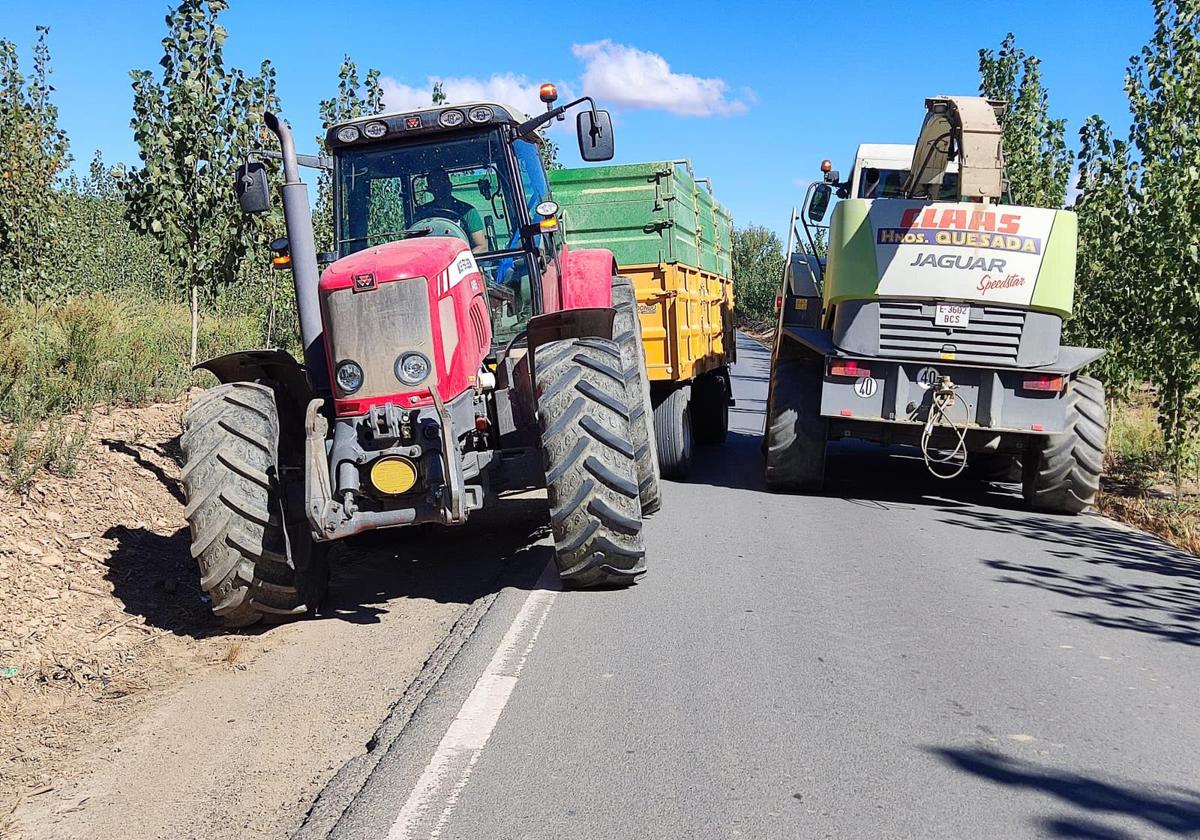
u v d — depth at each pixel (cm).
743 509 848
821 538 737
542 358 562
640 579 609
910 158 991
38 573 552
